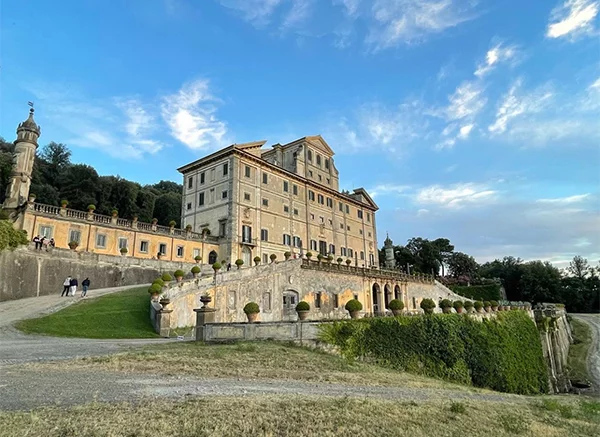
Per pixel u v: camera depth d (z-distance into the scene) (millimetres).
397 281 56375
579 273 104875
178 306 26859
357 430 7914
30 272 31844
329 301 43000
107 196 74062
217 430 6988
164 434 6602
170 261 43469
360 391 12453
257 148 57156
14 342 17344
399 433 8148
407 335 24188
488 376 28672
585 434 11039
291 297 38375
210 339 19953
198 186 56812
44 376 10336
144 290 32625
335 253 68188
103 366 12141
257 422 7617
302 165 65188
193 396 9156
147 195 79750
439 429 8906
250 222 52969
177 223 84500
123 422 6902
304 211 63062
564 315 64875
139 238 43625
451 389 16672
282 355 16844
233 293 32156
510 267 100875
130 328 23250
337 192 70500
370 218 81250
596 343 60500
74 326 22188
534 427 10703
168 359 13852
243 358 15422
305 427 7703
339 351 20469
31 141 41594
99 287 36688
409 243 108438
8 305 27188
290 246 58812
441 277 101812
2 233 30328
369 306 49531
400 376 18000
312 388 11984
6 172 60719
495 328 34500
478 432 9297
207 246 49938
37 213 36531
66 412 7227
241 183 52750
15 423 6453
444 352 25828
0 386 8992
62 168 80500
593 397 34000
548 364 42875
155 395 9070
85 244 39344
